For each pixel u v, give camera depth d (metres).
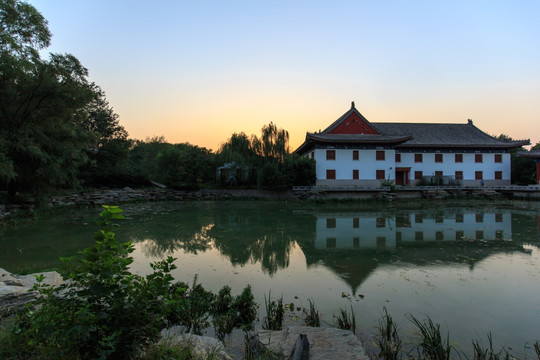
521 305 6.45
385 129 43.50
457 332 5.35
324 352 4.11
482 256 10.46
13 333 3.47
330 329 4.85
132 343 3.17
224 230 15.40
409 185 38.84
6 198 19.08
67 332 2.78
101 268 3.11
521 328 5.49
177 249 11.37
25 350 3.31
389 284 7.71
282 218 20.03
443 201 32.28
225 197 33.78
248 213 22.62
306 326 5.04
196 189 34.56
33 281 6.00
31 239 12.68
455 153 39.62
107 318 3.03
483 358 4.51
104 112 44.66
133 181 35.72
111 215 3.28
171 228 15.86
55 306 3.18
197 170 35.25
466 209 25.41
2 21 16.98
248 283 7.77
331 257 10.34
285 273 8.57
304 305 6.45
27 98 17.72
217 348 4.22
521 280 7.99
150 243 12.34
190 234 14.27
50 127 19.66
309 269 8.96
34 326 3.13
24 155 17.92
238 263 9.56
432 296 6.93
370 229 15.90
